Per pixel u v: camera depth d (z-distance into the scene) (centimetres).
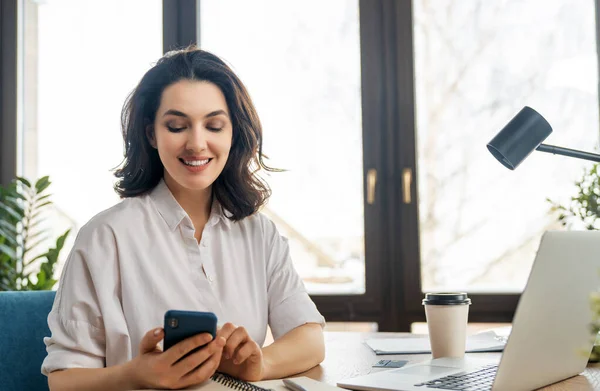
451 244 298
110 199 324
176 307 125
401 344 151
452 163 300
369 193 301
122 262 123
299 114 312
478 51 300
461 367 115
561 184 288
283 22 316
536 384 99
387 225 302
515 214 292
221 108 131
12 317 136
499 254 293
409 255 298
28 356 136
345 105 309
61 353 112
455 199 299
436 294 130
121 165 141
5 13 333
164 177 137
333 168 308
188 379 98
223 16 321
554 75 293
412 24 304
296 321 134
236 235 141
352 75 310
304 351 123
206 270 132
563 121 291
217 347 98
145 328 121
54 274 320
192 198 136
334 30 312
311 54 313
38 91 332
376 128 303
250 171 142
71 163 328
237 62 318
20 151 331
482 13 300
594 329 104
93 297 117
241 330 105
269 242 145
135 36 326
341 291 305
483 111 298
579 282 96
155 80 131
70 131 329
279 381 108
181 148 127
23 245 299
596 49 289
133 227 127
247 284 138
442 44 304
